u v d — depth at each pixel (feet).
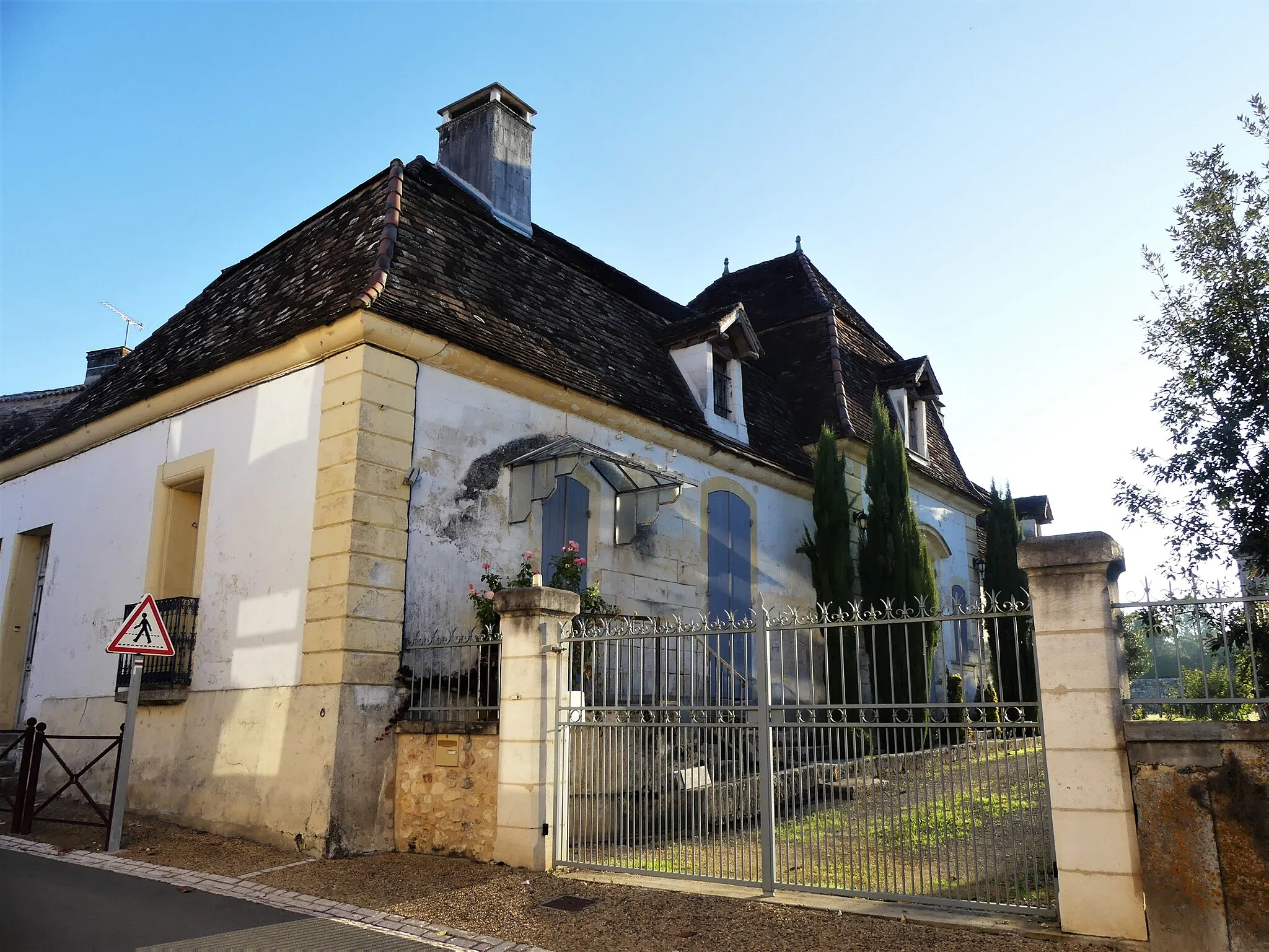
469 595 32.68
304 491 31.35
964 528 66.33
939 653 46.06
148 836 30.25
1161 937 17.04
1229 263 31.94
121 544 39.19
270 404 33.78
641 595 40.63
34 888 23.72
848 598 46.65
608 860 24.93
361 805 27.76
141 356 47.26
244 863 26.27
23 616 45.03
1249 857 16.74
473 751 27.20
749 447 48.80
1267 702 17.15
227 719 31.45
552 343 39.40
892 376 61.52
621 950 18.70
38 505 45.27
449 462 32.94
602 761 25.72
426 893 23.03
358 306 30.53
